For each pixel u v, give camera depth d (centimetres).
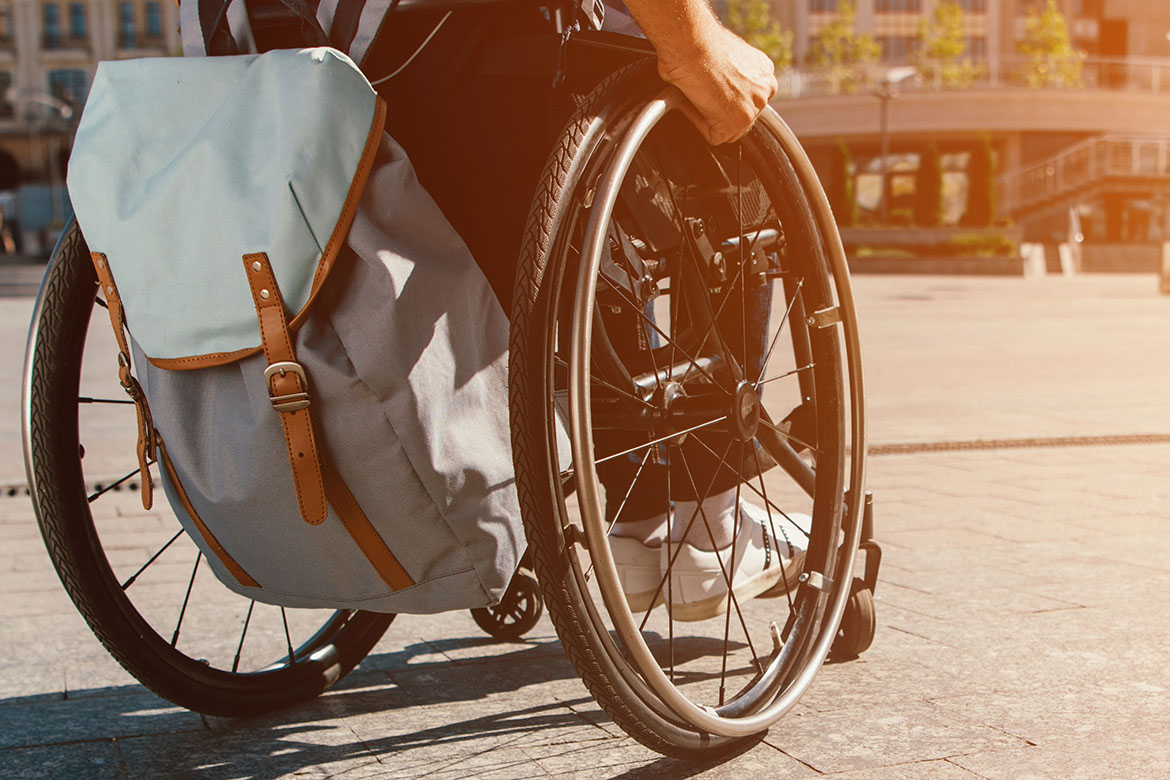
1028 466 491
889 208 4434
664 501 219
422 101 174
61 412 185
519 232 177
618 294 179
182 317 156
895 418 642
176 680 196
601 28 192
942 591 294
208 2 176
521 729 202
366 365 151
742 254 196
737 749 187
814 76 4422
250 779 181
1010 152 4272
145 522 395
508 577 170
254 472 157
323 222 150
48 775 184
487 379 165
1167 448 534
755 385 200
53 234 4538
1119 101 4144
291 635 264
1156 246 4138
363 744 196
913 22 5569
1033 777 176
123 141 162
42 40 5697
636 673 165
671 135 185
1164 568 316
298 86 152
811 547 210
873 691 219
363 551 161
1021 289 2588
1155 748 188
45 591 313
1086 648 245
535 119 173
